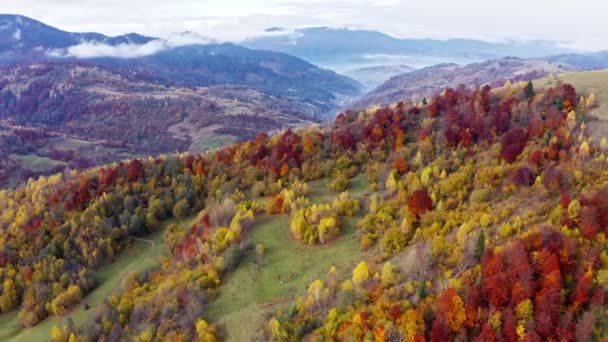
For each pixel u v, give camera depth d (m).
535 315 81.81
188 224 170.25
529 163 129.00
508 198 119.56
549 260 87.38
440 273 100.00
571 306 82.38
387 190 148.88
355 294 101.75
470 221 112.31
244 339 106.38
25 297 153.25
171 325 115.75
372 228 132.38
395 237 120.00
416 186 138.00
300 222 139.62
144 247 170.62
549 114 151.75
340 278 116.06
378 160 170.62
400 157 162.50
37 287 152.75
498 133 152.25
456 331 84.50
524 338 78.44
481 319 84.56
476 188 127.88
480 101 166.25
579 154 124.38
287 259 132.88
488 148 147.75
